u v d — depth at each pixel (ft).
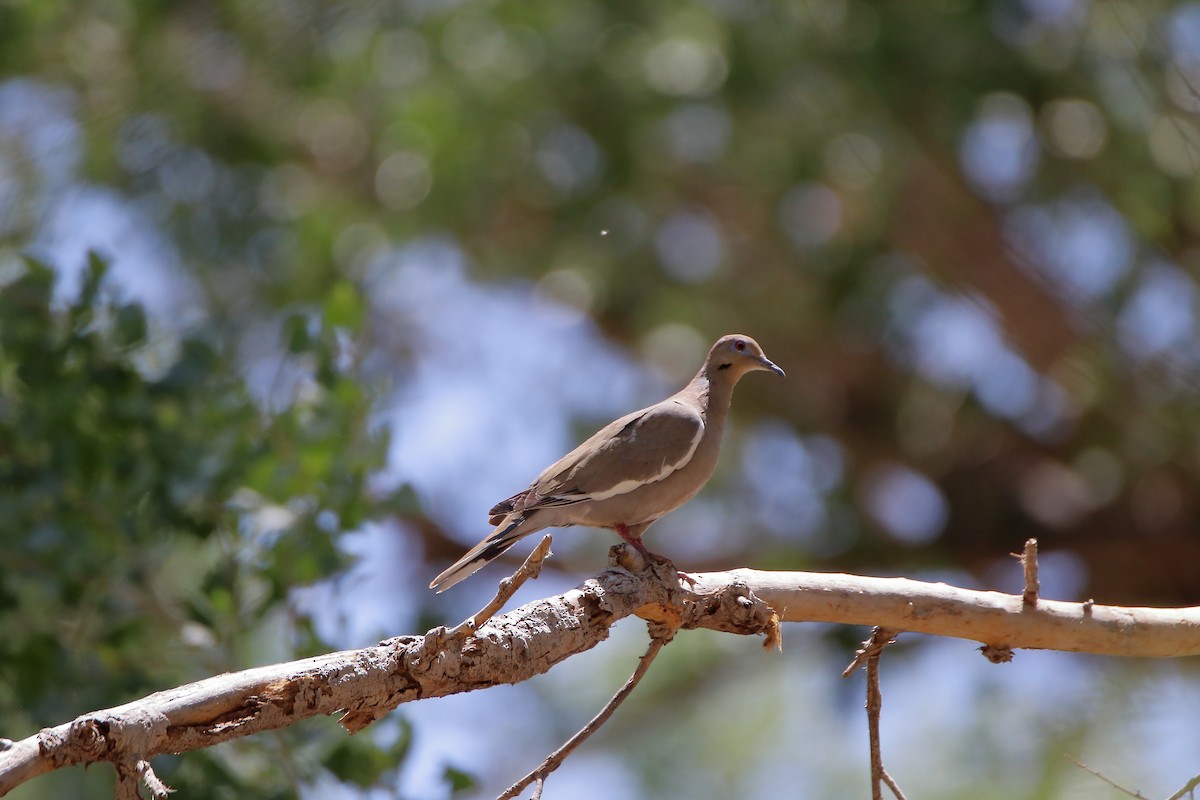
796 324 49.37
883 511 49.75
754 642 50.90
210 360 31.78
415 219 49.29
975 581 49.03
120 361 30.91
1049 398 47.65
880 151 43.24
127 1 46.91
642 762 50.55
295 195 51.70
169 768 26.99
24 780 15.21
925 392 48.37
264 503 30.68
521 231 51.52
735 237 50.55
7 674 29.78
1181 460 43.37
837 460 50.39
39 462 30.45
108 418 30.45
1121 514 47.09
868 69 42.22
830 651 47.06
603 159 48.44
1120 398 42.45
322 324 31.78
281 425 30.81
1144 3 39.68
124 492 30.17
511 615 19.31
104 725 15.65
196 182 49.93
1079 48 42.19
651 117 46.73
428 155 48.44
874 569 49.16
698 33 46.73
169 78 46.57
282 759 27.78
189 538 34.22
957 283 44.88
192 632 29.86
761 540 50.34
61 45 47.62
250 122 49.65
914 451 48.88
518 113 47.88
